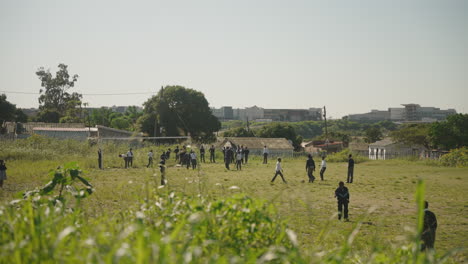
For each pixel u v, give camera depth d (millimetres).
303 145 117438
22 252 4094
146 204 6547
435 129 71625
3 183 21312
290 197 6219
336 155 54188
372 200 18281
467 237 11508
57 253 4102
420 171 37062
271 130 99750
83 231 5543
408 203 17469
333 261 5062
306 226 11703
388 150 84062
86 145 43156
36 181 22188
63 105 94938
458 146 70062
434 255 6453
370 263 5559
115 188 17641
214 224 5539
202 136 77688
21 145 40469
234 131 101938
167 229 5430
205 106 76312
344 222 12992
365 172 35531
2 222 5191
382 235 11195
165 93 72938
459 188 23234
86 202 13438
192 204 6086
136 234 5043
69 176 7988
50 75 95000
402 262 5566
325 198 18375
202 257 4855
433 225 8766
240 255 5125
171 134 72500
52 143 42250
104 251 4078
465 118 69875
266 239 5594
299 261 4570
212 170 33312
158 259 3729
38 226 4758
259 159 52438
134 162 36844
